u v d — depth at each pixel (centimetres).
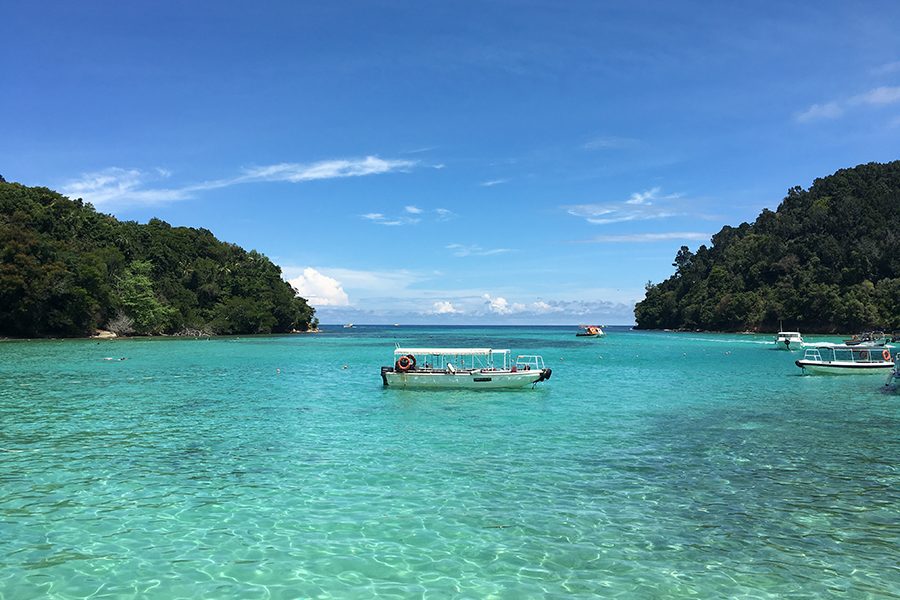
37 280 8000
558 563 1012
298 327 15975
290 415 2478
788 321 14100
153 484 1456
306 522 1202
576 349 8219
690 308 17362
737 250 17762
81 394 3067
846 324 12888
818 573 976
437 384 3331
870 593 910
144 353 6297
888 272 14050
